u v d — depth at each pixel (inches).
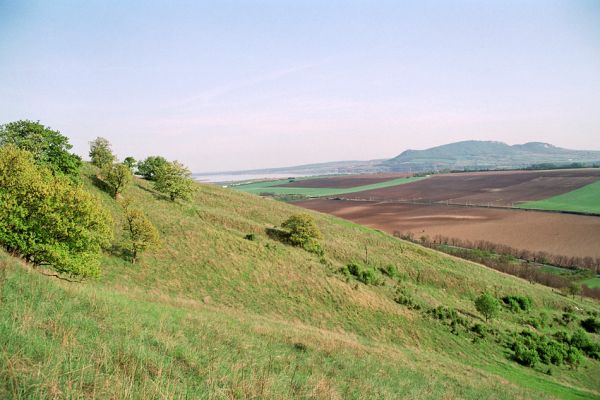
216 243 1860.2
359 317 1644.9
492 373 1391.5
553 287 3176.7
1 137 1392.7
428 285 2583.7
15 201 737.0
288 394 381.7
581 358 1866.4
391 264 2603.3
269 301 1545.3
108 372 297.9
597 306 2822.3
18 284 442.0
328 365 692.1
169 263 1555.1
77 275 894.4
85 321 419.2
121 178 1975.9
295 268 1902.1
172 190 2399.1
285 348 759.1
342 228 3444.9
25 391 223.8
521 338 1903.3
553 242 4042.8
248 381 373.4
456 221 5002.5
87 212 858.8
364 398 493.7
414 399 586.6
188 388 329.4
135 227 1477.6
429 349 1558.8
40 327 346.0
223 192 3668.8
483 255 3784.5
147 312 680.4
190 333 593.9
